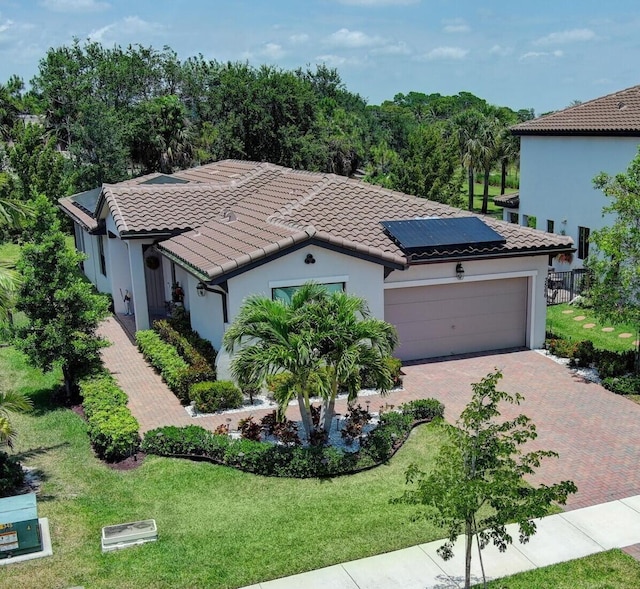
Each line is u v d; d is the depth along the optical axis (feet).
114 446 47.73
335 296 47.65
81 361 60.49
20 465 46.68
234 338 47.06
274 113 191.62
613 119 91.35
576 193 97.19
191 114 229.66
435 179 141.90
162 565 36.17
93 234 93.20
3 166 144.56
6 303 48.47
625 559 36.99
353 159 217.56
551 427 53.98
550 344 71.46
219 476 45.91
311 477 45.88
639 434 52.54
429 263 67.41
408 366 68.85
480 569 36.22
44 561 36.58
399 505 42.14
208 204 82.94
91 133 158.92
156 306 92.38
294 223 68.44
